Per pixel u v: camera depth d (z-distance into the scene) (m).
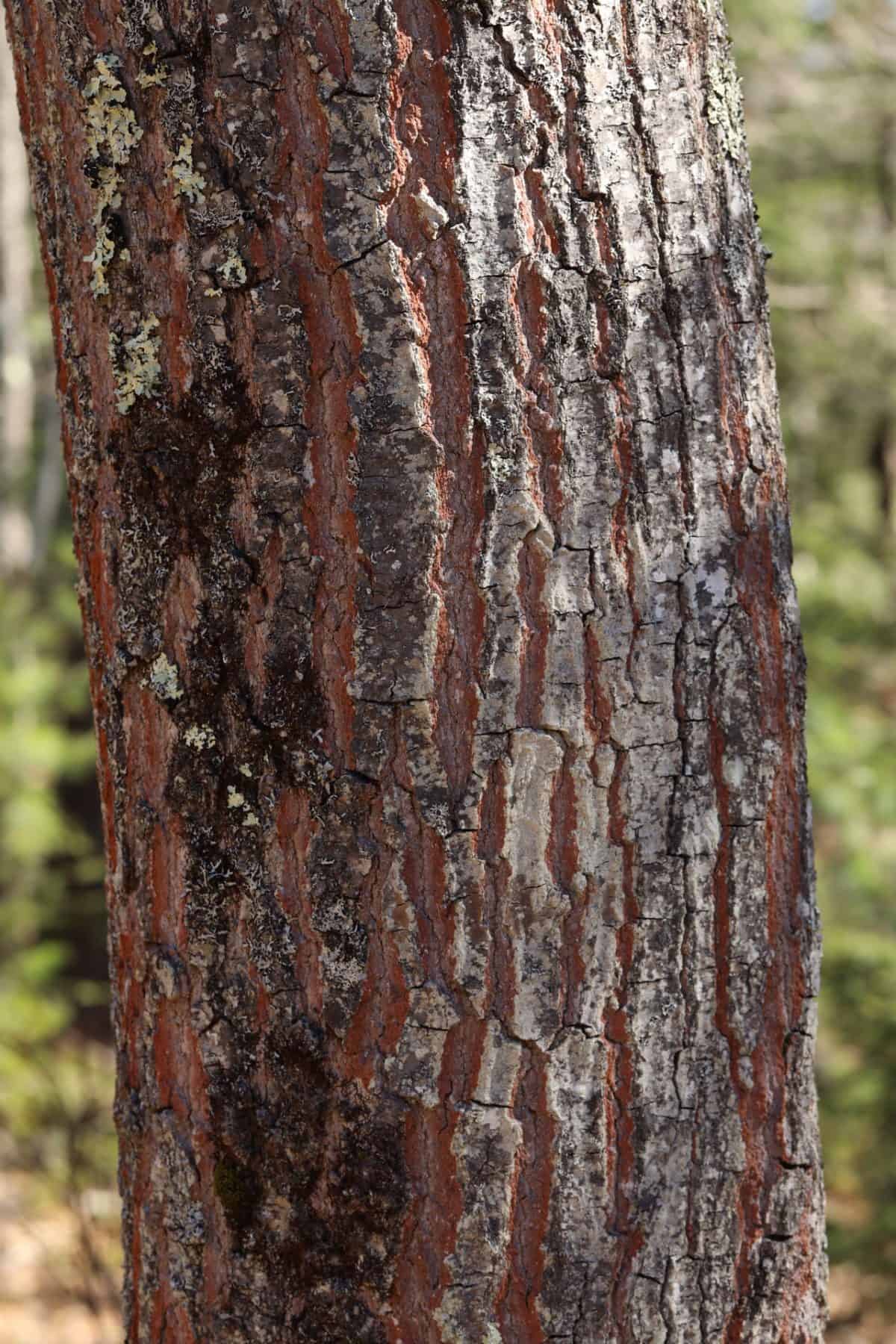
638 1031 1.57
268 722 1.56
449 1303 1.56
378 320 1.53
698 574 1.57
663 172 1.55
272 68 1.53
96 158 1.55
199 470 1.56
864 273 6.47
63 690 6.80
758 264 1.60
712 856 1.58
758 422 1.59
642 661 1.56
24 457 7.88
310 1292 1.57
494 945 1.55
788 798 1.60
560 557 1.55
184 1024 1.59
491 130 1.53
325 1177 1.57
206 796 1.57
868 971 3.56
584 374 1.54
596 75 1.54
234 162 1.53
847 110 6.33
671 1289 1.58
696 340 1.56
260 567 1.55
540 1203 1.56
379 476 1.54
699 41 1.57
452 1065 1.55
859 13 6.33
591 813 1.56
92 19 1.55
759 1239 1.59
